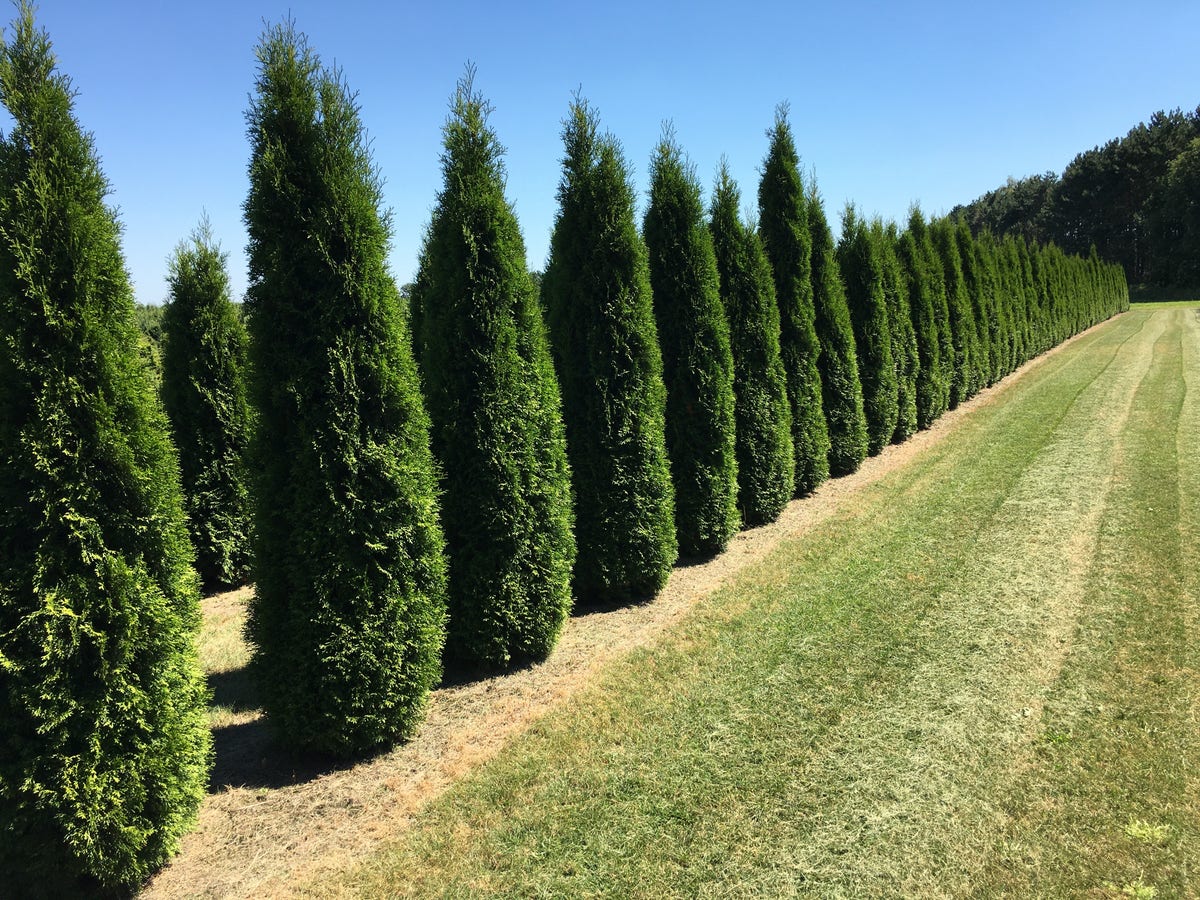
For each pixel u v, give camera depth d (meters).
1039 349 28.20
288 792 4.52
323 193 4.57
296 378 4.56
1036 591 6.92
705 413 8.74
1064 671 5.41
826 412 12.51
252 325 4.59
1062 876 3.48
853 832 3.87
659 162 8.76
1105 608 6.41
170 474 3.75
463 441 5.94
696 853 3.78
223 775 4.75
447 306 5.94
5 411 3.26
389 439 4.85
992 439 14.27
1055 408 16.78
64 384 3.34
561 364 7.54
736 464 9.17
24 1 3.37
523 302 6.12
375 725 4.79
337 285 4.60
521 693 5.73
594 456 7.41
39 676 3.29
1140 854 3.58
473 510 5.97
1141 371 20.98
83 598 3.37
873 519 9.84
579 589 7.61
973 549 8.24
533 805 4.25
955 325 18.59
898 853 3.70
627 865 3.72
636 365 7.42
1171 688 5.05
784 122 11.13
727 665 5.91
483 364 5.91
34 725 3.30
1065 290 34.62
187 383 9.25
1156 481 10.12
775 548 9.06
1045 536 8.45
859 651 6.00
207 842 4.04
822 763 4.50
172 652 3.71
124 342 3.61
